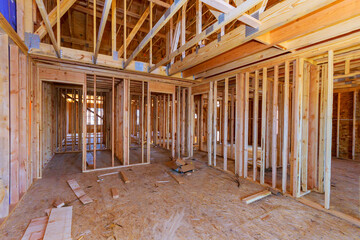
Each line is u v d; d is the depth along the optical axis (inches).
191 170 161.3
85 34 215.2
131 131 406.6
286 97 114.4
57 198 102.9
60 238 67.2
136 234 72.4
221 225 79.6
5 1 85.4
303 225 80.9
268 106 174.7
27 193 109.0
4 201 80.9
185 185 126.2
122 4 183.5
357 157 221.8
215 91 177.0
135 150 262.1
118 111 202.1
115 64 145.5
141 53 272.8
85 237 70.1
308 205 99.3
